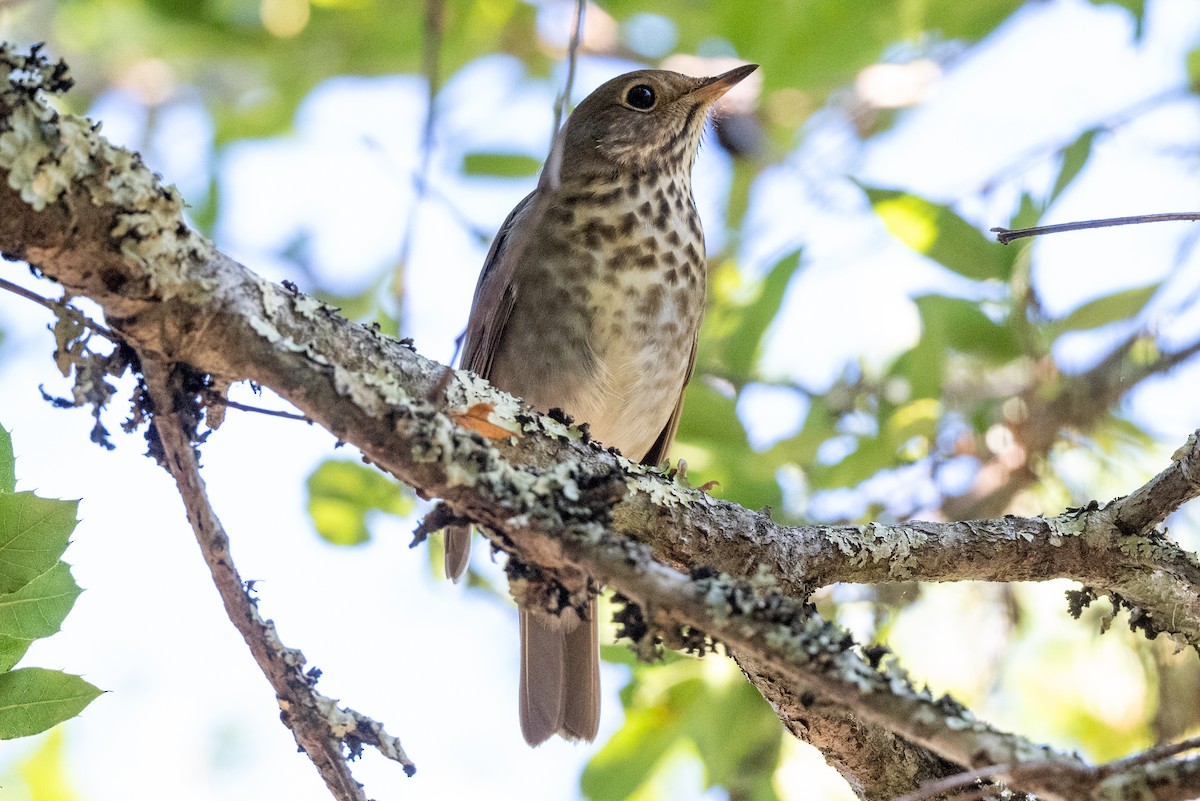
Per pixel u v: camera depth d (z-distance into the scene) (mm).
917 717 4801
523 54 14953
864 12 12047
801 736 7672
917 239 11141
